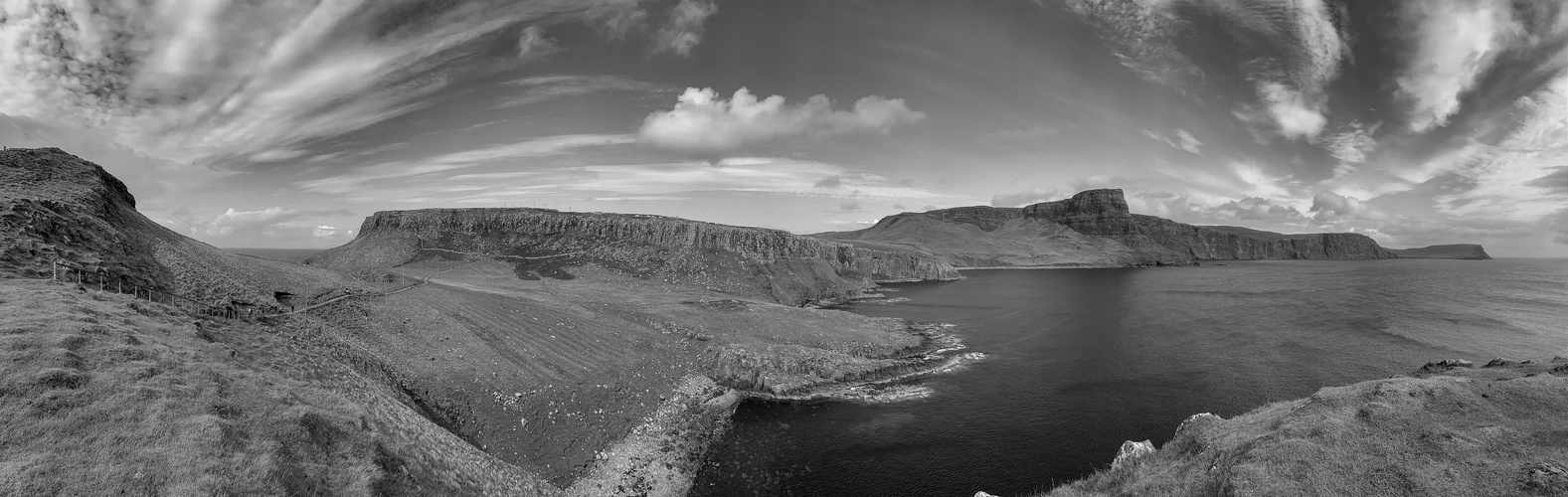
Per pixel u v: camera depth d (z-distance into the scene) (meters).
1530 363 35.50
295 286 63.81
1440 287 160.88
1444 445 21.00
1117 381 64.94
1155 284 185.12
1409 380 28.08
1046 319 109.25
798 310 99.75
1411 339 82.88
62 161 61.41
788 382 64.25
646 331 76.25
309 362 37.72
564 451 46.00
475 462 34.56
